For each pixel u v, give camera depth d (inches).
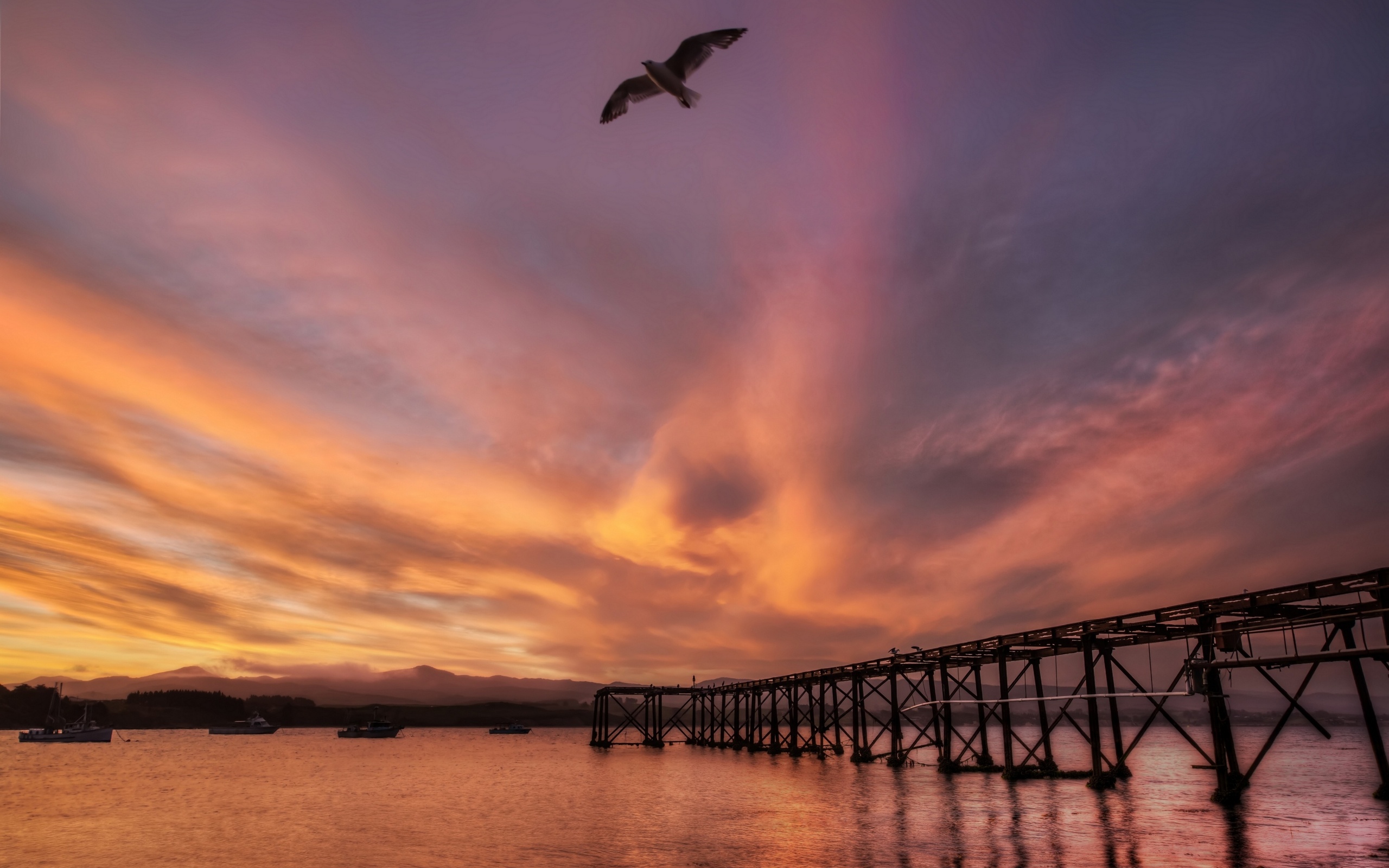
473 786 2309.3
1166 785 1699.1
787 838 1154.7
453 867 1013.8
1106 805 1363.2
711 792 1870.1
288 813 1672.0
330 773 3090.6
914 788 1723.7
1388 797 935.0
